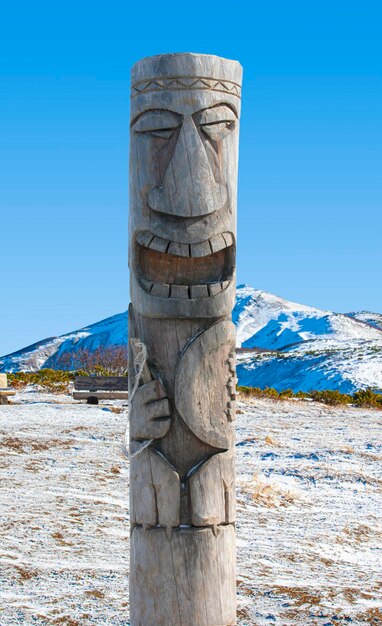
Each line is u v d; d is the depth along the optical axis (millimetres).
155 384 5441
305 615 7246
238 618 7105
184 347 5477
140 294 5496
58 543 8961
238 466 14227
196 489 5395
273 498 12250
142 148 5508
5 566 8047
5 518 9719
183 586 5359
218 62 5512
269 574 8586
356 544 10328
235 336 5613
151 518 5414
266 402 23766
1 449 13844
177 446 5461
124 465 13289
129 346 5668
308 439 17266
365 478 13859
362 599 7863
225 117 5535
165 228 5469
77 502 10773
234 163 5633
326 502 12453
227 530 5484
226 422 5520
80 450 14258
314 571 8883
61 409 19016
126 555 8711
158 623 5379
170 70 5422
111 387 20578
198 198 5449
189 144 5438
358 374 53750
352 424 20250
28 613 6836
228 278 5586
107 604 7164
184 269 5590
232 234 5594
